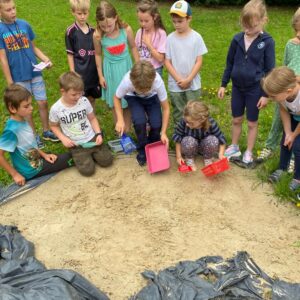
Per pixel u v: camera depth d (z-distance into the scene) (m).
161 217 2.19
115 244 2.03
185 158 2.52
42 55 2.76
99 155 2.54
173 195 2.34
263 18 2.21
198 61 2.63
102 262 1.94
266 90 1.99
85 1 2.68
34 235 2.09
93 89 2.89
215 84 3.63
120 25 2.66
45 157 2.47
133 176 2.49
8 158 2.63
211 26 5.22
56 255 1.98
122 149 2.68
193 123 2.30
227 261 1.86
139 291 1.75
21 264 1.79
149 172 2.50
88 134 2.56
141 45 2.72
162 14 5.64
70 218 2.20
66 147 2.64
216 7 6.04
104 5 2.55
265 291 1.70
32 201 2.32
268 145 2.61
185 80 2.62
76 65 2.81
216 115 3.13
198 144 2.50
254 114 2.42
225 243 2.02
